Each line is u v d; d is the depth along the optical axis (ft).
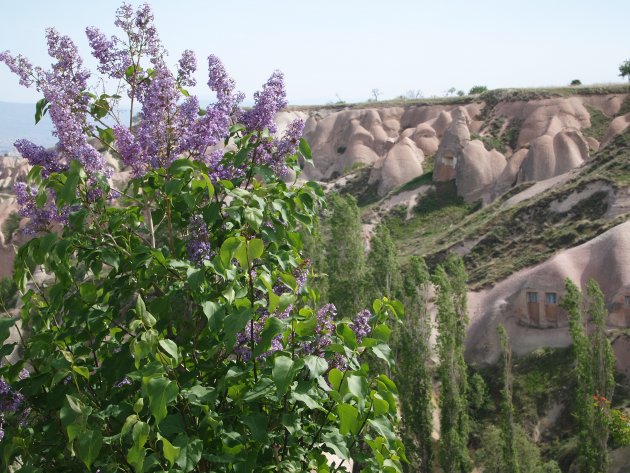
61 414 15.44
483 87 473.67
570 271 188.55
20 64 20.76
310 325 16.98
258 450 16.93
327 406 20.06
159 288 20.47
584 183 226.38
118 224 18.92
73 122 19.86
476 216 264.52
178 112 19.67
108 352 19.77
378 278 146.00
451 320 135.03
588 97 354.95
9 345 18.39
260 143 20.63
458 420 131.64
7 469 18.08
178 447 15.16
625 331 170.09
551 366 172.96
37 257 18.33
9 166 379.55
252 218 17.33
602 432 123.03
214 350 18.29
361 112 444.55
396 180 357.20
